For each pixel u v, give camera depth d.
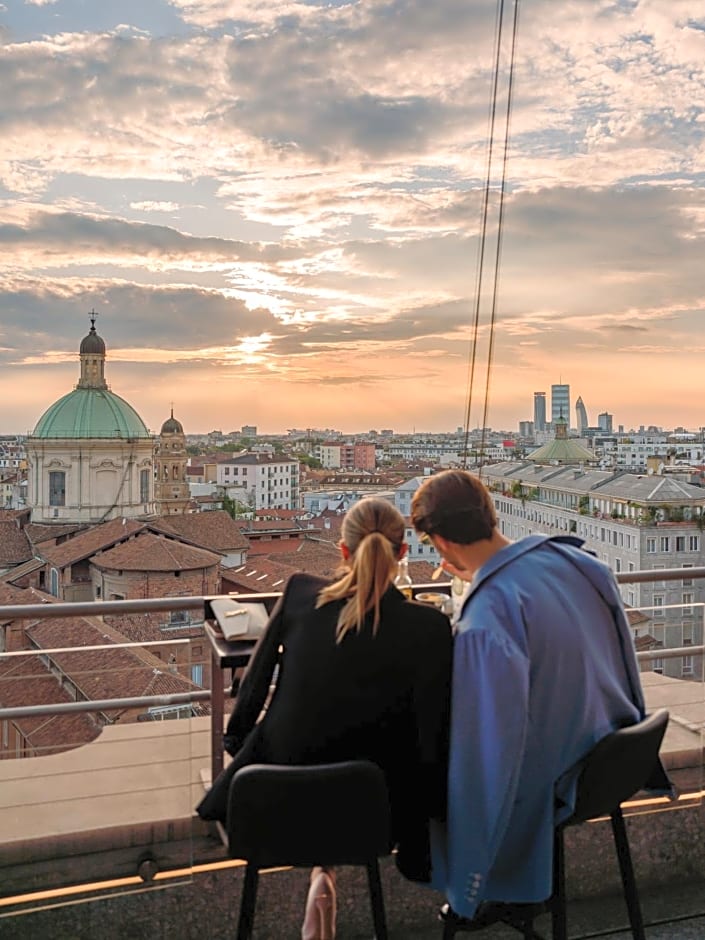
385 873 2.77
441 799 1.99
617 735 1.98
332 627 1.99
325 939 2.31
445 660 1.96
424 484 2.16
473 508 2.09
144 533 41.41
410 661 1.95
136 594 36.53
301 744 1.98
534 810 2.00
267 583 22.20
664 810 3.06
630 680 2.14
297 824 1.83
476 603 2.01
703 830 3.12
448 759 1.97
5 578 45.69
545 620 1.98
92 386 58.88
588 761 1.97
